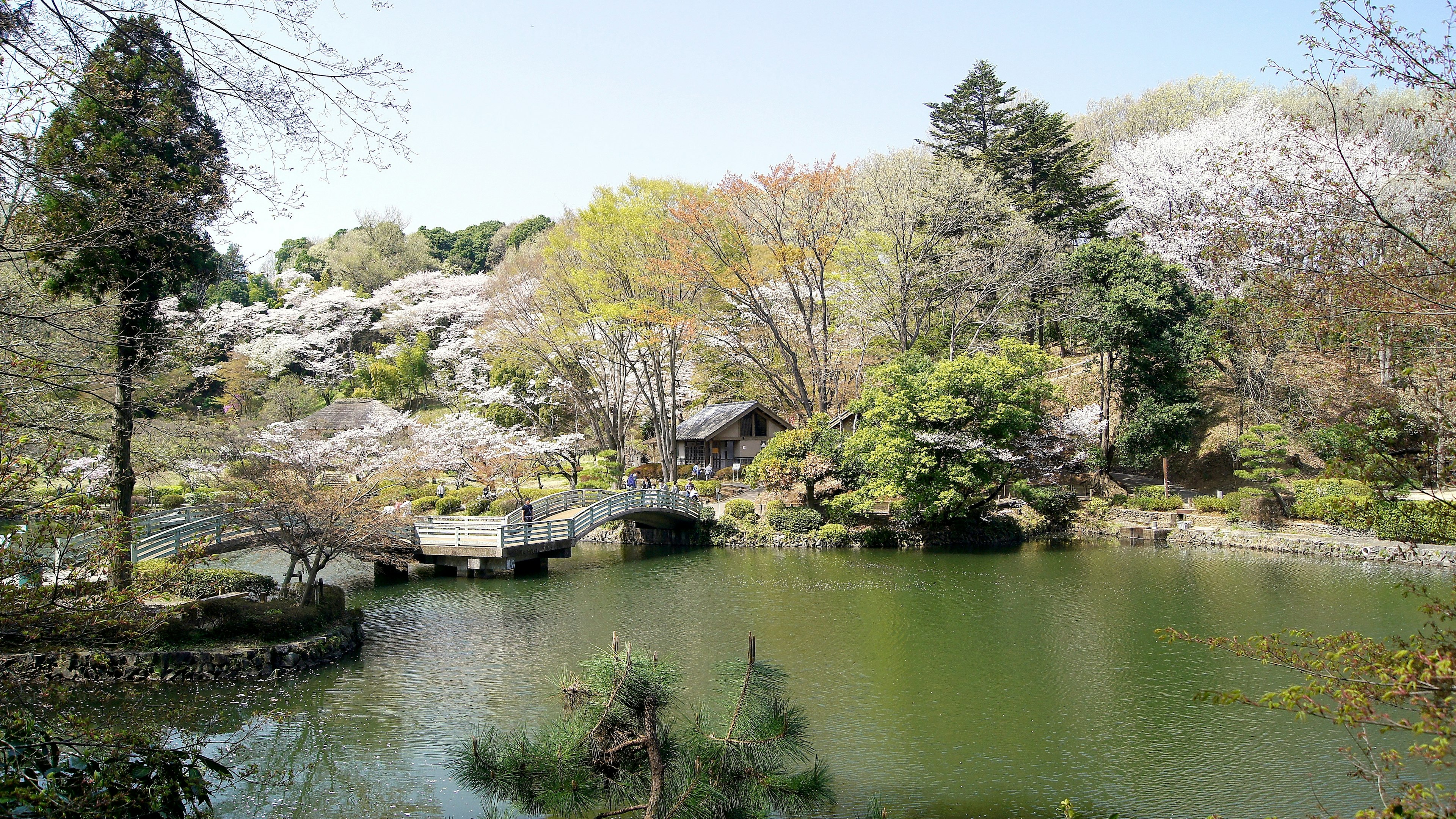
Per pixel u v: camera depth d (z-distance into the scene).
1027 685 16.20
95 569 7.20
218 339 44.94
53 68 6.51
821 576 26.69
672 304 35.84
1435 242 6.52
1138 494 36.69
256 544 20.78
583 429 50.88
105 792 6.06
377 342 57.28
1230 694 5.35
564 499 35.16
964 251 36.12
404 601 23.31
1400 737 13.38
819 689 16.06
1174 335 35.72
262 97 6.73
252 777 12.05
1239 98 47.00
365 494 19.72
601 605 22.83
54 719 6.66
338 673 16.66
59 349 10.23
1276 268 7.18
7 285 13.16
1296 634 5.93
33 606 6.69
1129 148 45.03
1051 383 34.31
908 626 20.48
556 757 6.68
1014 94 44.06
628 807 6.76
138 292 13.63
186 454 17.33
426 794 11.66
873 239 36.56
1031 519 33.72
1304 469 35.47
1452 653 4.62
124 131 8.34
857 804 11.43
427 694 15.52
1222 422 39.69
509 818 10.78
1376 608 21.14
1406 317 6.20
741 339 39.28
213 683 15.54
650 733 6.61
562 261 37.16
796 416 46.91
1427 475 5.77
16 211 7.95
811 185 33.97
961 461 30.69
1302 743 13.32
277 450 20.95
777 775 6.78
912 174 39.50
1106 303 36.03
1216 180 33.72
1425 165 6.82
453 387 51.78
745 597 23.73
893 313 38.31
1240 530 31.03
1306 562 27.48
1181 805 11.39
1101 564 27.94
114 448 15.05
